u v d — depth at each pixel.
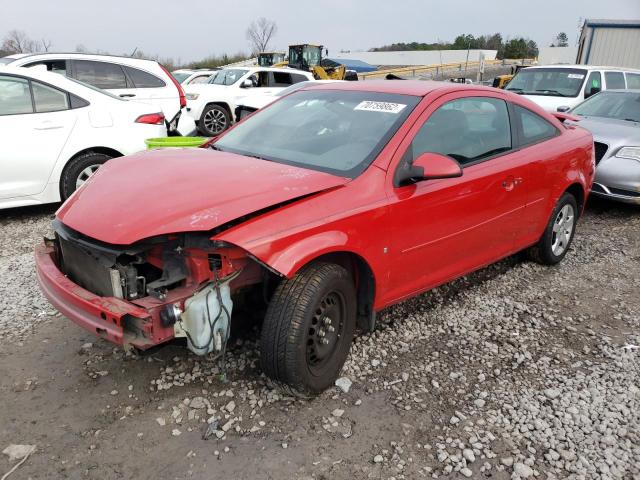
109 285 2.69
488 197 3.86
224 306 2.64
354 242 2.94
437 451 2.66
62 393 2.99
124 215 2.71
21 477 2.42
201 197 2.73
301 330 2.73
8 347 3.41
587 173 5.07
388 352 3.51
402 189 3.23
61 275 2.89
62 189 6.16
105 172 3.34
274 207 2.73
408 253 3.36
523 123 4.40
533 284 4.70
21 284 4.31
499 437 2.78
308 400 2.99
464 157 3.75
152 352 2.76
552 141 4.62
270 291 3.05
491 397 3.09
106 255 2.63
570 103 10.26
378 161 3.20
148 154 3.60
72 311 2.72
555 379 3.30
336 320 3.01
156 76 9.55
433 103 3.58
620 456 2.67
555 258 5.05
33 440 2.64
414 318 3.98
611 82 10.98
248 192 2.78
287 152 3.49
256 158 3.46
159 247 2.70
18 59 8.68
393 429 2.80
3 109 5.81
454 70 48.28
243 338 3.52
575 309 4.27
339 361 3.08
